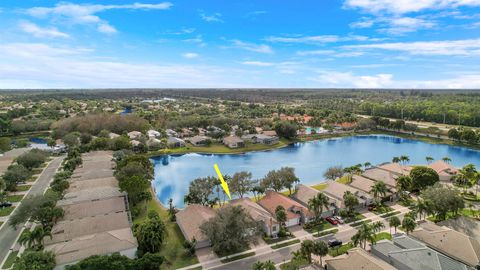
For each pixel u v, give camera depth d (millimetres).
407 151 179000
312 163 150375
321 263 59156
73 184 97500
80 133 183250
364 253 58156
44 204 73375
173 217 81000
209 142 183000
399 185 94750
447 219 76438
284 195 93438
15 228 71750
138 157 111125
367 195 92500
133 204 91438
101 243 60781
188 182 121000
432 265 53562
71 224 70125
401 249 59500
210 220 63812
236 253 64500
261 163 150125
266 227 72438
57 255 56375
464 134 188625
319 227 77125
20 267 51000
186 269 58906
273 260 62000
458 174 107438
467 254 58500
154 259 57344
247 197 99500
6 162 126750
